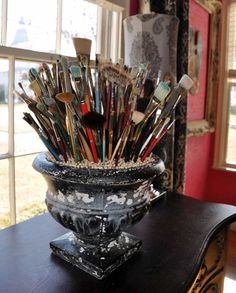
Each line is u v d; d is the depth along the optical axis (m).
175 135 1.56
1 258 0.70
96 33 1.43
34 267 0.67
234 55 2.49
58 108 0.63
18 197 1.15
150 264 0.70
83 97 0.62
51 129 0.65
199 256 0.74
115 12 1.46
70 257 0.68
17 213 1.15
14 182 1.13
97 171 0.60
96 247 0.70
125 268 0.68
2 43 1.05
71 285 0.62
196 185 2.46
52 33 1.23
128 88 0.63
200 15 2.21
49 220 0.90
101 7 1.42
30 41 1.15
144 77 0.71
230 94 2.56
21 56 1.08
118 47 1.48
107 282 0.63
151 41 1.26
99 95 0.63
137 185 0.64
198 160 2.42
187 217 0.97
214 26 2.41
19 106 1.12
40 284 0.62
